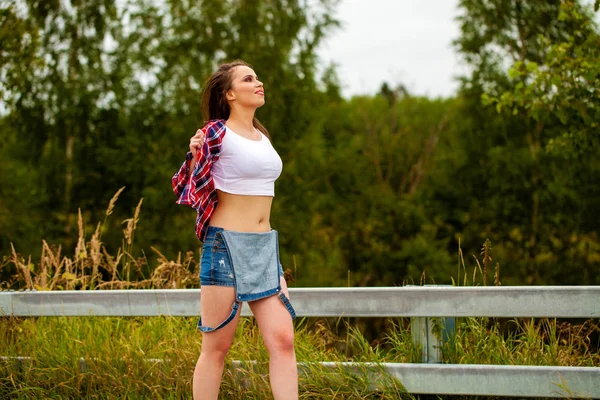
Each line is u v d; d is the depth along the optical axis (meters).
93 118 19.80
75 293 3.95
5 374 3.91
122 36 19.61
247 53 19.45
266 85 19.61
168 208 19.66
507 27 20.00
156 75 19.86
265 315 3.14
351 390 3.53
